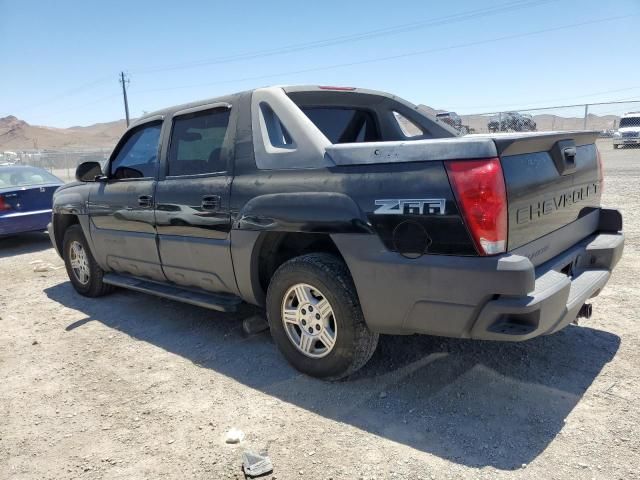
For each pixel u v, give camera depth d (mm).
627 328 4133
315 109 4523
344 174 3182
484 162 2664
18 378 3943
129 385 3711
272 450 2822
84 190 5555
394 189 2941
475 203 2668
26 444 3035
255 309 5098
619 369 3469
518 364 3607
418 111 5059
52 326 5125
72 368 4070
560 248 3383
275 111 3678
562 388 3266
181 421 3178
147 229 4664
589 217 3812
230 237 3824
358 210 3070
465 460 2631
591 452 2629
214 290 4238
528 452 2662
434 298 2857
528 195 2896
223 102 4055
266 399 3377
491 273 2652
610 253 3551
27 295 6379
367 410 3154
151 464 2771
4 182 9695
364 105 4859
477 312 2768
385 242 2984
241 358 4031
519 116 19797
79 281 6082
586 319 4352
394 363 3723
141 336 4680
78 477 2707
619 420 2891
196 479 2627
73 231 5910
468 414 3039
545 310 2684
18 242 10406
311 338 3508
